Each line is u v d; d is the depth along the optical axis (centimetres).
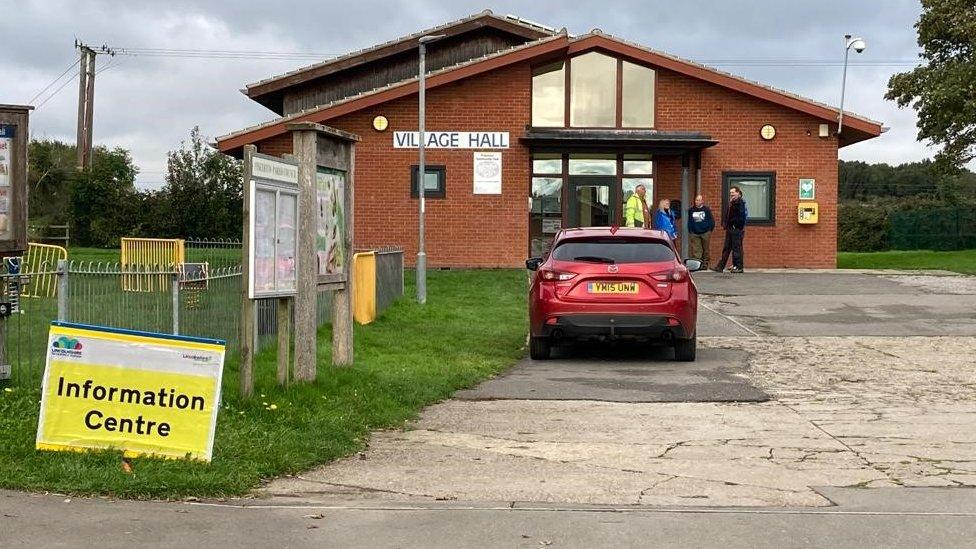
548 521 606
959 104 3694
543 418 955
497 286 2238
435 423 929
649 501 661
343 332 1113
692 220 2656
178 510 619
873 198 9531
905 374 1234
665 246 1352
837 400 1057
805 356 1391
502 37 3244
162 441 720
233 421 822
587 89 2803
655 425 922
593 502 657
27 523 578
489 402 1041
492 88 2748
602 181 2822
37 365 1001
